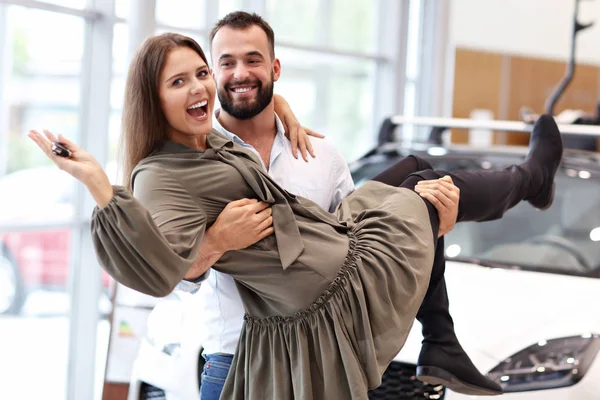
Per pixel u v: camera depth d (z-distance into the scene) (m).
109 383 3.96
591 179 4.26
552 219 4.11
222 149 2.51
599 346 3.07
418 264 2.54
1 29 5.73
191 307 3.41
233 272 2.49
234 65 2.73
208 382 2.78
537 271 3.76
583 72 10.95
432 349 2.90
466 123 4.52
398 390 3.11
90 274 5.87
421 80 9.32
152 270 2.15
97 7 5.85
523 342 3.13
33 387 5.42
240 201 2.43
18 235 6.00
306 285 2.43
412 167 3.01
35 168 5.93
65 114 5.91
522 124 4.32
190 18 6.66
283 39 7.85
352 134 8.71
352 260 2.48
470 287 3.48
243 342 2.59
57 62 5.86
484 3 9.55
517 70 9.95
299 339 2.45
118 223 2.09
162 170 2.38
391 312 2.46
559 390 2.98
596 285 3.49
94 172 2.09
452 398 3.05
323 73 8.29
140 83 2.45
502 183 2.96
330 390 2.42
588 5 10.95
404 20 8.90
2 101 5.82
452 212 2.74
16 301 6.07
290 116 2.93
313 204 2.62
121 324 3.96
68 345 5.92
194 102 2.41
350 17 8.55
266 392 2.52
